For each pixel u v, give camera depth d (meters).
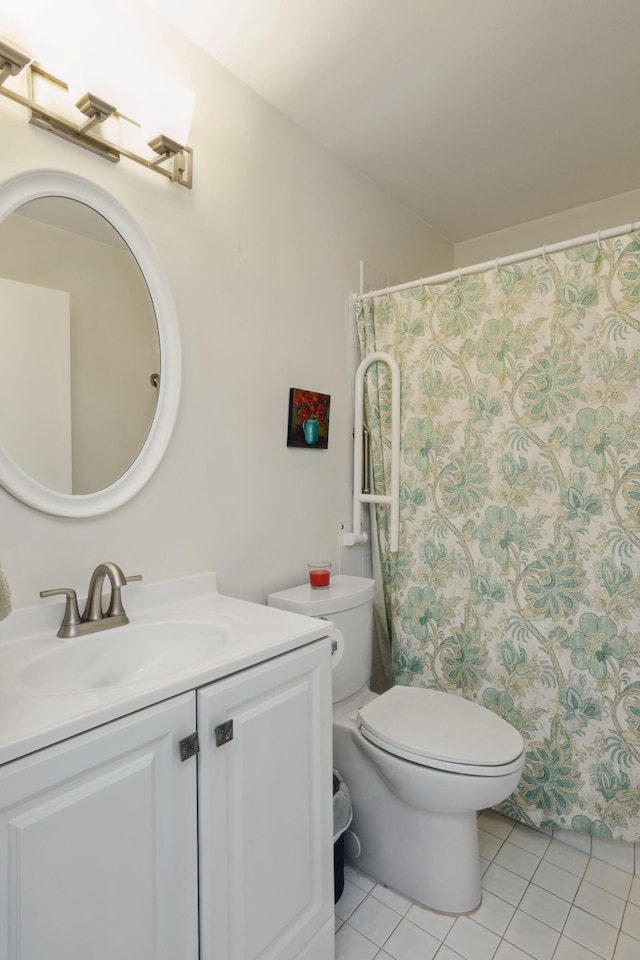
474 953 1.27
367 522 2.15
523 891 1.47
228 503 1.56
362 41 1.47
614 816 1.53
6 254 1.09
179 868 0.86
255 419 1.65
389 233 2.32
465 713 1.52
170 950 0.85
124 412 1.28
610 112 1.80
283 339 1.75
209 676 0.91
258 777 1.01
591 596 1.57
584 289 1.58
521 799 1.68
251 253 1.63
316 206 1.90
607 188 2.30
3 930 0.65
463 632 1.82
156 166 1.33
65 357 1.18
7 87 1.07
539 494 1.66
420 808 1.41
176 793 0.86
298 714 1.11
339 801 1.44
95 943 0.74
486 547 1.76
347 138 1.91
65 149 1.17
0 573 0.80
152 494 1.35
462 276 1.82
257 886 1.00
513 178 2.21
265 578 1.68
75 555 1.19
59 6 1.13
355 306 2.08
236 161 1.58
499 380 1.74
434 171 2.15
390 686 2.12
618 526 1.53
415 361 1.93
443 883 1.40
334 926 1.25
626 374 1.51
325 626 1.18
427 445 1.90
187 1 1.33
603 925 1.36
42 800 0.69
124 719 0.79
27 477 1.11
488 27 1.44
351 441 2.09
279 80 1.61
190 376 1.44
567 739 1.61
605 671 1.55
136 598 1.29
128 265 1.29
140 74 1.20
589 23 1.42
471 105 1.75
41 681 0.98
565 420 1.62
